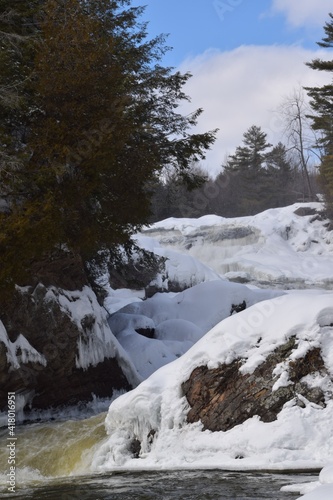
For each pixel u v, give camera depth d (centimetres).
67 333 1716
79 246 1767
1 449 1281
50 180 1608
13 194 1594
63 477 1138
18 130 1773
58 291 1739
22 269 1534
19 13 1766
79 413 1739
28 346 1609
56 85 1638
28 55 1772
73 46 1680
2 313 1592
